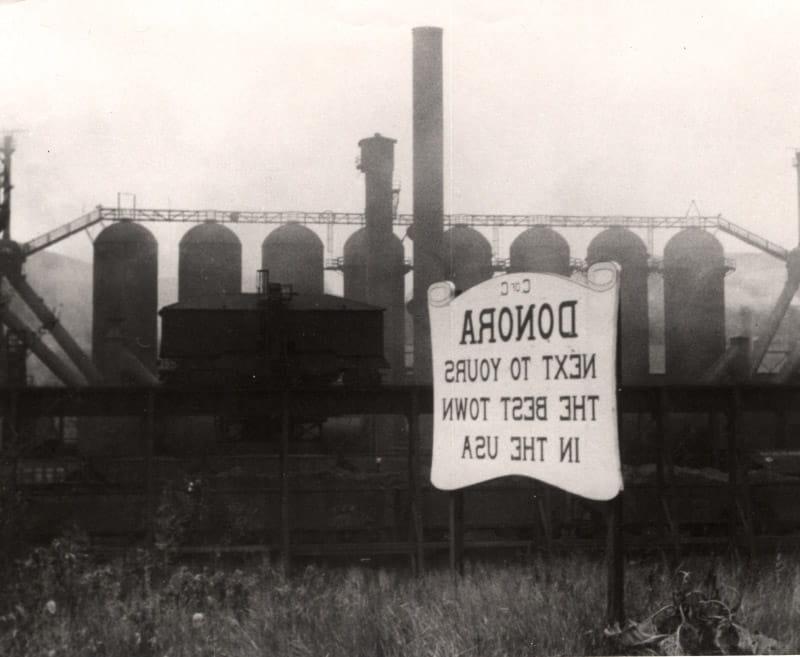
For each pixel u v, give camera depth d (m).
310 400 14.45
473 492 14.02
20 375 18.52
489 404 5.54
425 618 5.02
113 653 5.23
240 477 14.56
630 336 22.20
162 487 13.83
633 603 5.15
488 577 6.54
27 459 14.45
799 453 17.73
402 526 14.38
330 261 21.48
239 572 7.12
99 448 17.75
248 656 4.92
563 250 21.88
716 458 18.25
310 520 14.01
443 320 5.93
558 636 4.64
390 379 21.00
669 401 14.67
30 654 5.22
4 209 19.62
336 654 4.72
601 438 4.83
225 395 14.37
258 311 16.72
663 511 14.23
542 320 5.21
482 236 21.77
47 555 7.02
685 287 22.91
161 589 6.47
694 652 4.47
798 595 5.34
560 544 12.81
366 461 16.84
